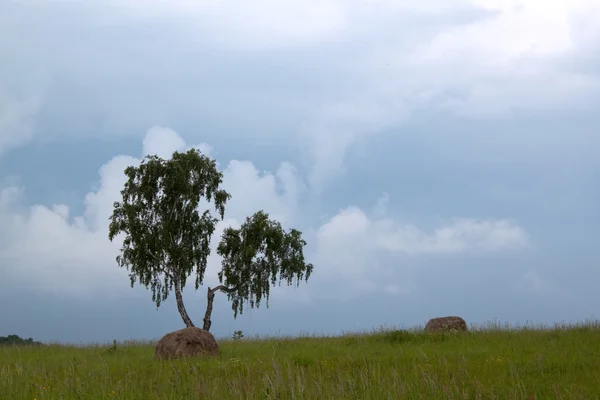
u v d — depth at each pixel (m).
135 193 42.09
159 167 42.00
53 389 12.48
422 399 10.91
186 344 19.28
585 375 13.19
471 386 12.03
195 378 13.28
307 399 10.89
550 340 20.75
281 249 43.81
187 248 42.28
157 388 12.54
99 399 11.63
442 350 19.11
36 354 22.27
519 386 11.60
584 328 23.86
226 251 44.03
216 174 43.94
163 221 41.91
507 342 20.75
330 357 17.98
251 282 43.84
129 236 41.75
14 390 12.66
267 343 25.33
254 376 13.91
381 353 18.86
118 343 28.44
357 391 11.30
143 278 41.38
